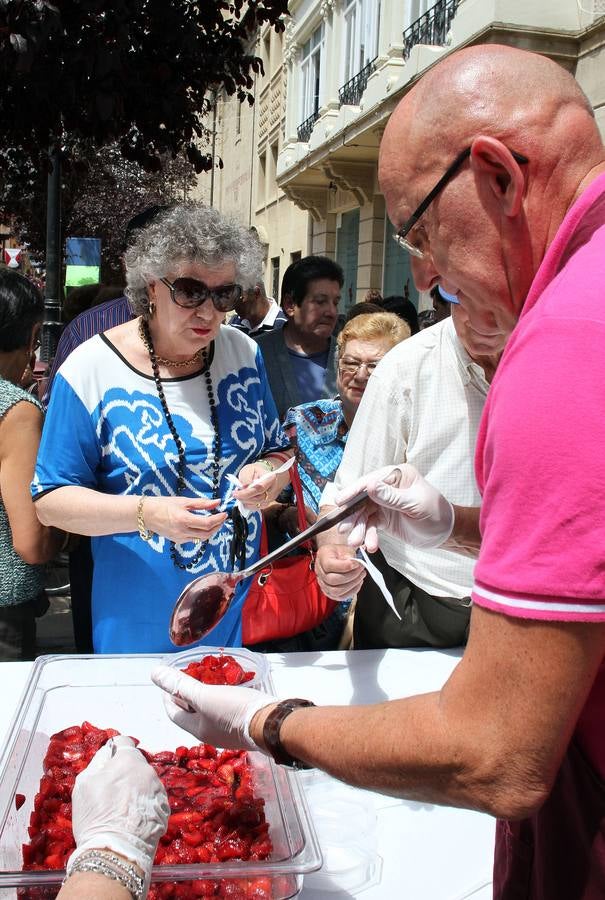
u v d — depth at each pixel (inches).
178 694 44.3
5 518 84.3
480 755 30.3
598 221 32.3
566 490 28.2
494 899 41.5
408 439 78.2
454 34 318.7
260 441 80.2
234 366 79.4
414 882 46.7
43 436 72.3
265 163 799.1
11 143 171.0
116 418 72.1
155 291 71.9
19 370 93.0
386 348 101.7
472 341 43.7
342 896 45.0
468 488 76.9
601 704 33.5
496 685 29.9
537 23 282.8
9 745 49.0
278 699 41.5
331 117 516.1
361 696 68.4
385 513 55.2
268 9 153.5
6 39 110.4
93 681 59.2
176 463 73.3
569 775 35.1
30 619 88.4
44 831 43.4
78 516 68.4
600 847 34.3
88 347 73.2
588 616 28.2
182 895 38.6
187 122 156.9
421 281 42.1
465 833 51.7
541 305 31.2
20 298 90.4
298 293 137.7
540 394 28.9
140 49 138.6
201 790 48.5
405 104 38.6
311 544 82.4
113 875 32.7
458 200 35.6
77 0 114.4
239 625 77.8
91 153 247.1
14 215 376.8
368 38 465.7
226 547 75.8
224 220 71.7
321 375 139.3
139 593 73.2
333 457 103.7
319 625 93.2
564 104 34.8
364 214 519.5
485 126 34.2
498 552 30.1
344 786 53.9
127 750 39.2
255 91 820.6
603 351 28.5
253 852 43.3
